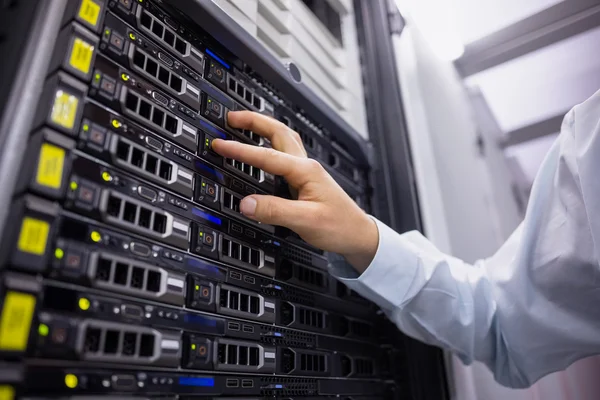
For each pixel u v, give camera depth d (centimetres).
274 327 75
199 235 66
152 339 55
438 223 128
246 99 85
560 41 220
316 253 91
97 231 53
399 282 85
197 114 73
